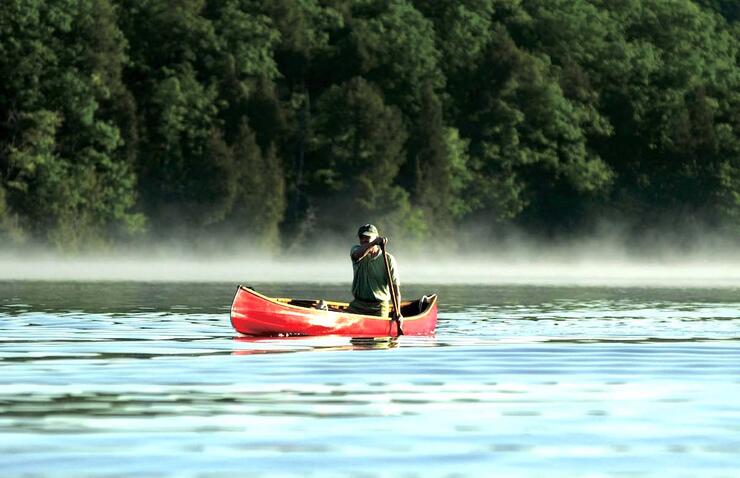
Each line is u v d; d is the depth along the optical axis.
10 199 194.75
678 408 27.30
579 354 41.09
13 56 199.25
